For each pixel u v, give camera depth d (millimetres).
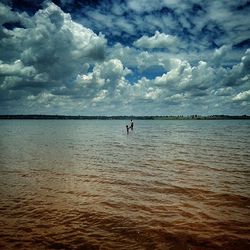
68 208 11164
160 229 9250
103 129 91438
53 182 15430
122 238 8633
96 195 12969
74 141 42844
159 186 14695
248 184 15078
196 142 41594
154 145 37062
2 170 18672
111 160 23625
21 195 12836
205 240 8500
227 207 11375
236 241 8438
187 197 12742
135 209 11133
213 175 17531
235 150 31000
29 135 57344
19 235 8781
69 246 8125
